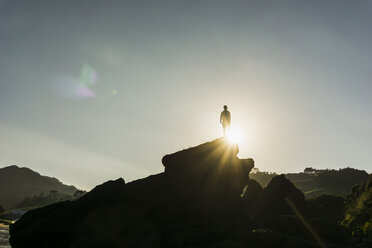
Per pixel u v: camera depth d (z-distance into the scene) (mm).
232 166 26656
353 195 77188
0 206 190375
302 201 47406
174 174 25078
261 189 57406
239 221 23984
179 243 18250
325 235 26703
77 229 19547
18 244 19984
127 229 19859
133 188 23500
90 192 22594
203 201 23812
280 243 21672
